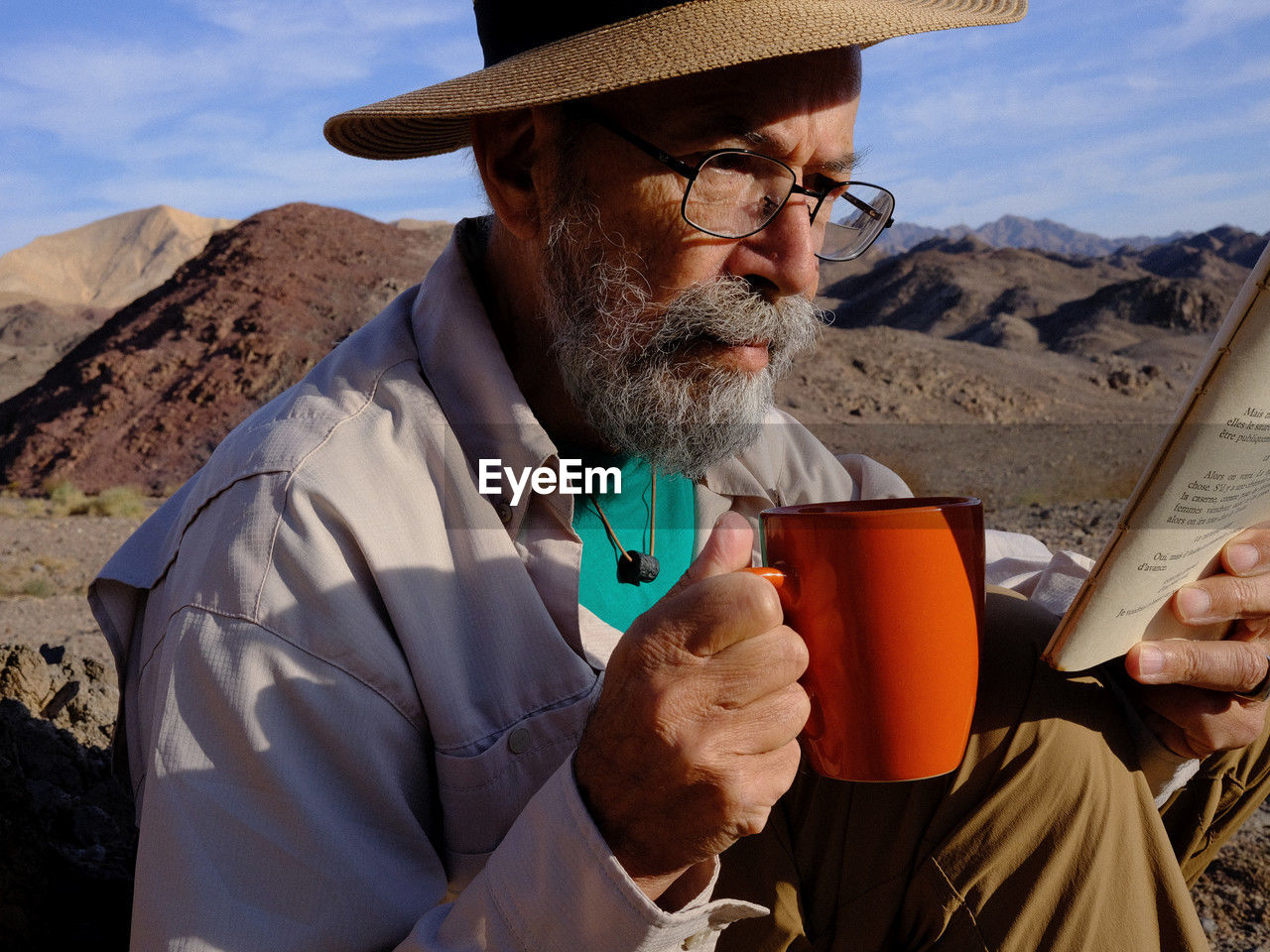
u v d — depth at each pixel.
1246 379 0.76
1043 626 1.12
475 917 0.90
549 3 1.18
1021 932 0.98
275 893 0.94
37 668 2.11
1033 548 1.81
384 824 1.04
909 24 1.05
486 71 1.17
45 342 119.25
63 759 1.74
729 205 1.13
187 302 56.16
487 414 1.21
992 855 0.99
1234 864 2.26
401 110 1.11
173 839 0.95
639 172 1.13
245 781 0.98
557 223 1.21
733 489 1.51
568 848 0.85
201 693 1.01
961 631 0.86
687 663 0.79
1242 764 1.27
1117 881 1.00
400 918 0.99
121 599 1.29
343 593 1.05
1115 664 1.13
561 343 1.25
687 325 1.14
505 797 1.11
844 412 45.16
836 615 0.84
